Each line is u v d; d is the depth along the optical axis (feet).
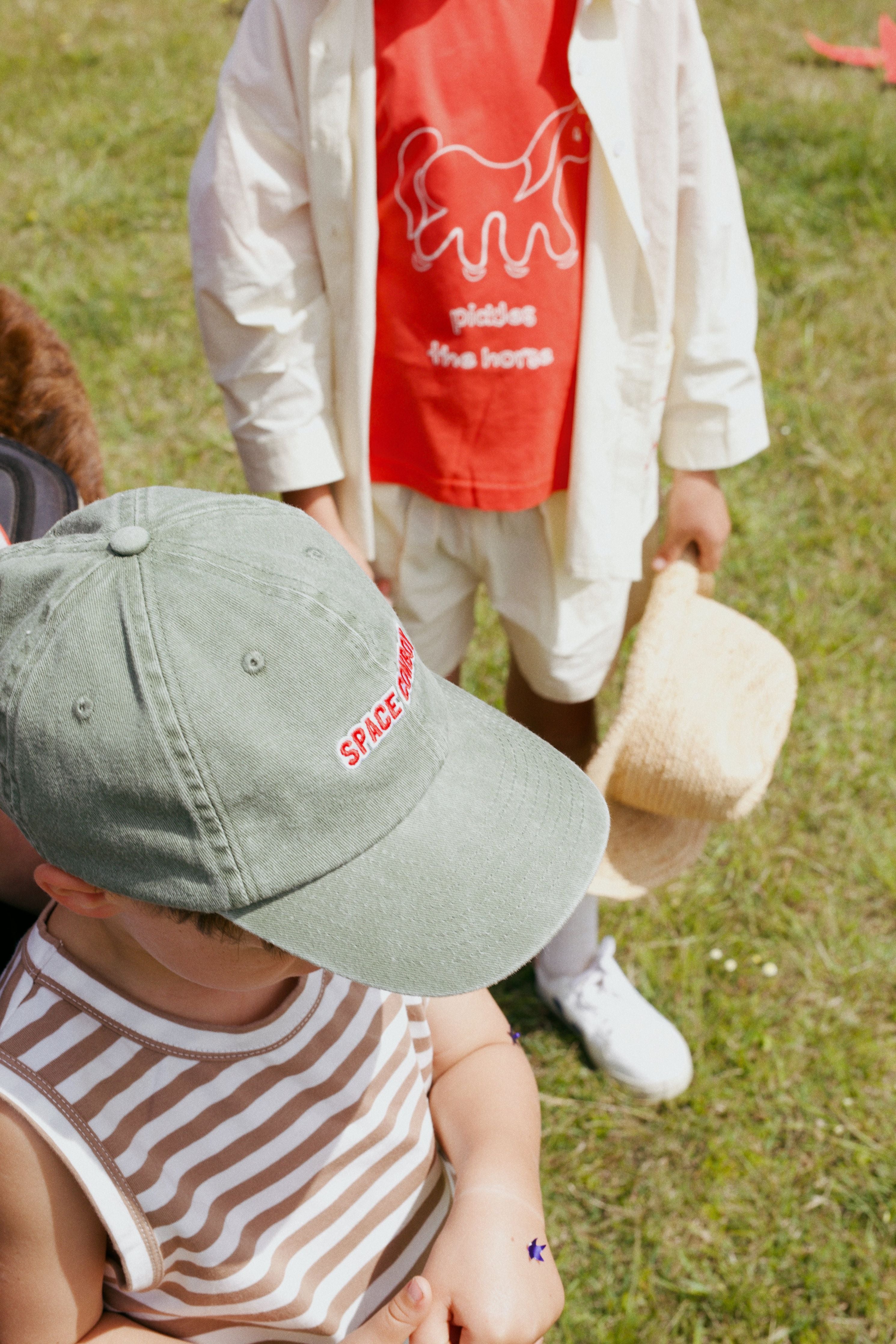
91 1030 3.16
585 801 3.30
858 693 9.48
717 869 8.28
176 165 16.39
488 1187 3.66
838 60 18.85
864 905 8.14
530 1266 3.54
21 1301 3.21
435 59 5.03
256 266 5.50
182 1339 3.60
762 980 7.71
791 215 14.96
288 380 5.74
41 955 3.21
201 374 12.60
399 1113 3.72
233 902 2.69
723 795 5.59
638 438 5.85
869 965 7.76
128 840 2.65
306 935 2.80
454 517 6.05
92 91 18.39
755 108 17.25
